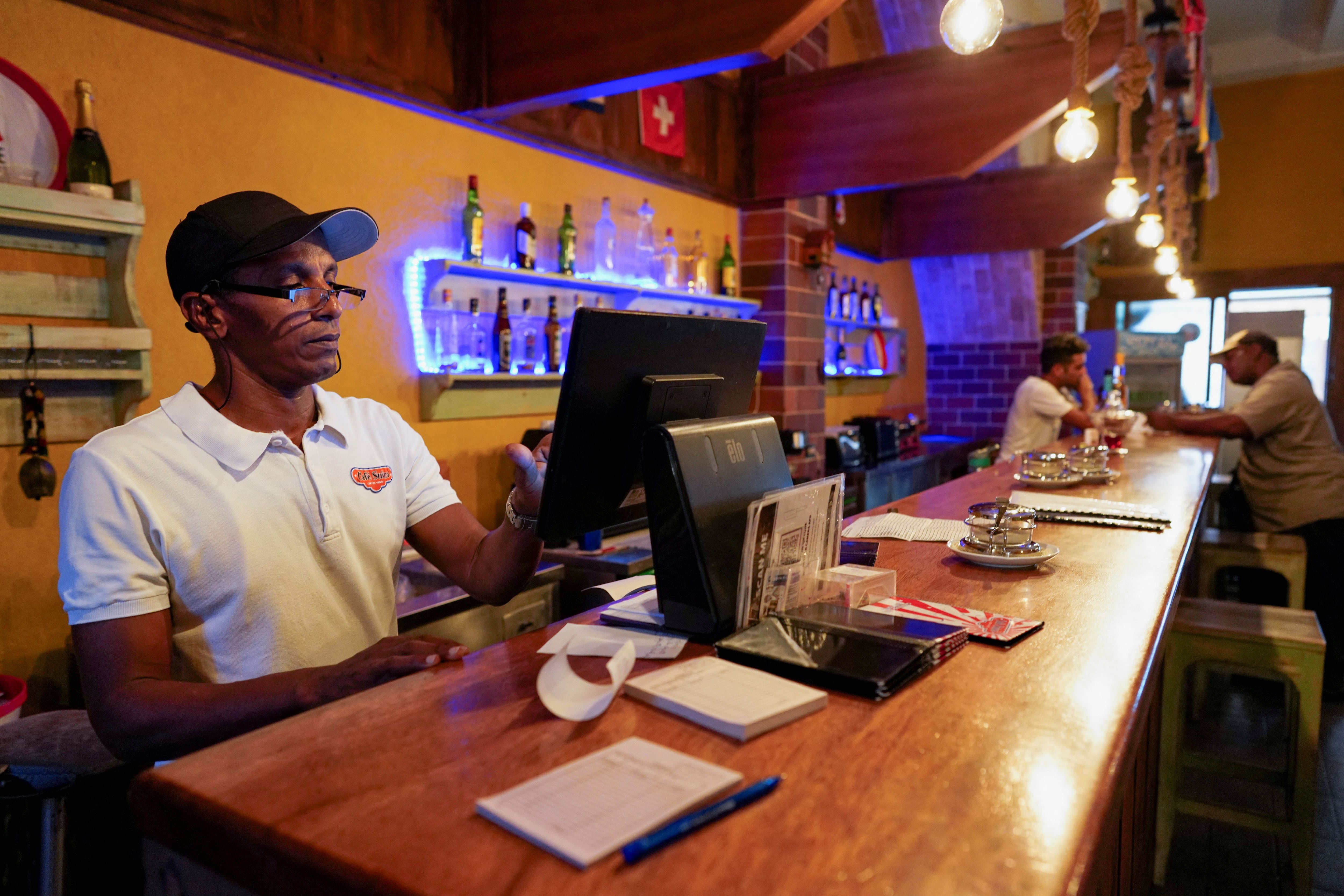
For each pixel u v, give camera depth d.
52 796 1.45
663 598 1.06
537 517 1.21
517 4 2.76
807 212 4.46
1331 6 6.15
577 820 0.61
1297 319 7.55
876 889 0.54
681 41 2.49
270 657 1.26
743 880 0.55
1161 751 2.24
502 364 3.02
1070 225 5.31
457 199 2.94
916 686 0.90
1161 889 2.22
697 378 1.14
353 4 2.52
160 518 1.17
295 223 1.23
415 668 0.99
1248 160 7.40
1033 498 2.15
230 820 0.64
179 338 2.18
